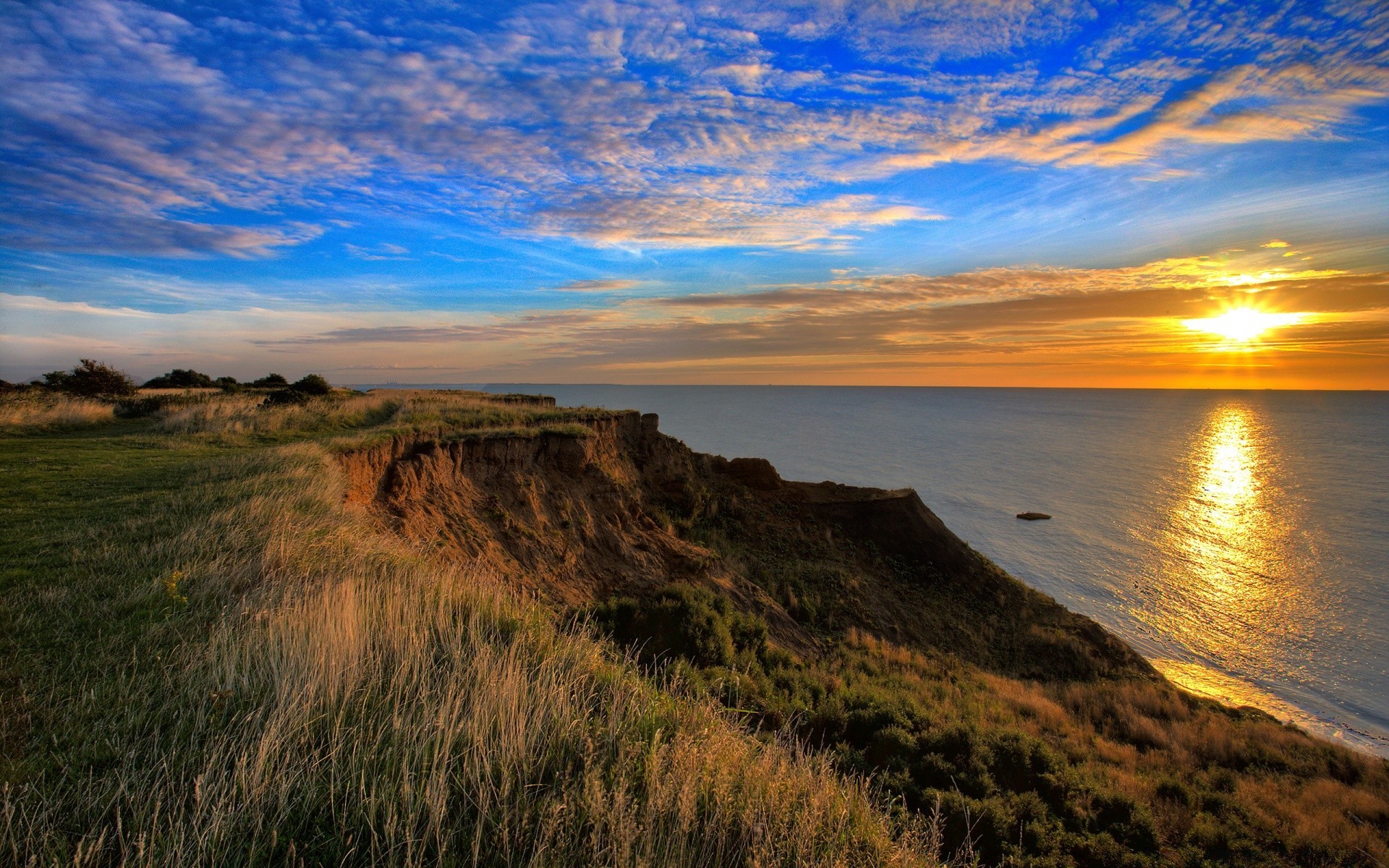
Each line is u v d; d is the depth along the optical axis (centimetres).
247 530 855
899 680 1816
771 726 1003
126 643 500
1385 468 14050
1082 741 1583
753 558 2997
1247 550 6962
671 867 330
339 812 338
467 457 2008
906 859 413
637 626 1462
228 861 294
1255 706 3362
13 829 286
